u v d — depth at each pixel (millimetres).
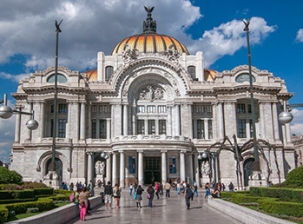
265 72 84625
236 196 33406
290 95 91500
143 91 91188
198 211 34062
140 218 28812
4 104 26156
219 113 84000
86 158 82062
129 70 87562
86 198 28047
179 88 87625
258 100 83875
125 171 76500
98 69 96000
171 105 89438
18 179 37500
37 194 34250
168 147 74625
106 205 37781
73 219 28328
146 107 90438
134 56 87875
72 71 84438
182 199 50125
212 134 87500
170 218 28734
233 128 82812
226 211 31594
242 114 86938
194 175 81938
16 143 86688
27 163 79375
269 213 24109
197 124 88500
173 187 73375
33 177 78625
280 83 85188
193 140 83812
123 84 87125
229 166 80938
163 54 89062
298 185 32156
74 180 79438
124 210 35312
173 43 100938
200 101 86750
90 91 85312
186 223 25797
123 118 86188
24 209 24672
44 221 21297
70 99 83062
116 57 96688
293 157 87750
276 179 79438
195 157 82688
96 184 80312
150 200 38438
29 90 82938
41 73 83938
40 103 83000
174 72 88188
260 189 32844
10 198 27891
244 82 83250
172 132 87875
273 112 83938
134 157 77438
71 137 81938
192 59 96875
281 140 88500
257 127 85688
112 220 27672
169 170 77562
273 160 80438
